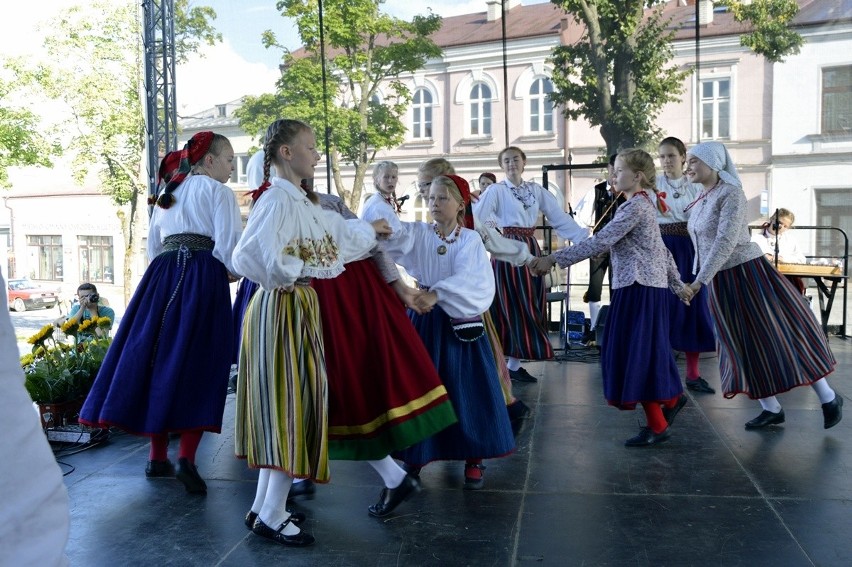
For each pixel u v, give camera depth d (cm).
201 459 362
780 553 249
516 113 1930
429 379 279
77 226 3153
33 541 107
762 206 1612
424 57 1727
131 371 318
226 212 323
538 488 313
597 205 604
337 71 1605
